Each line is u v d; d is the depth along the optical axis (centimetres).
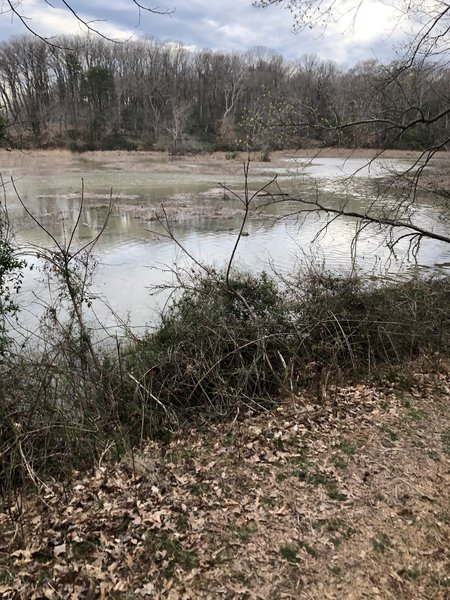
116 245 1630
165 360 615
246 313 704
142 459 490
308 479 443
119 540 370
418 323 728
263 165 4812
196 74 9088
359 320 716
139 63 8469
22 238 1675
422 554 354
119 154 6444
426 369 686
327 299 739
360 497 417
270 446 503
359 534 374
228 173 4203
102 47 7106
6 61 4344
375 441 506
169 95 7831
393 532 375
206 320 652
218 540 369
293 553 355
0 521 406
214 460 484
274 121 708
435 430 528
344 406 589
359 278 820
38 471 471
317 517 393
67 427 488
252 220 2131
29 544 372
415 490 426
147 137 7769
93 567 346
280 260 1420
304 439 514
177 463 484
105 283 1196
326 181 2869
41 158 5384
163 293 1130
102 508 411
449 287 852
